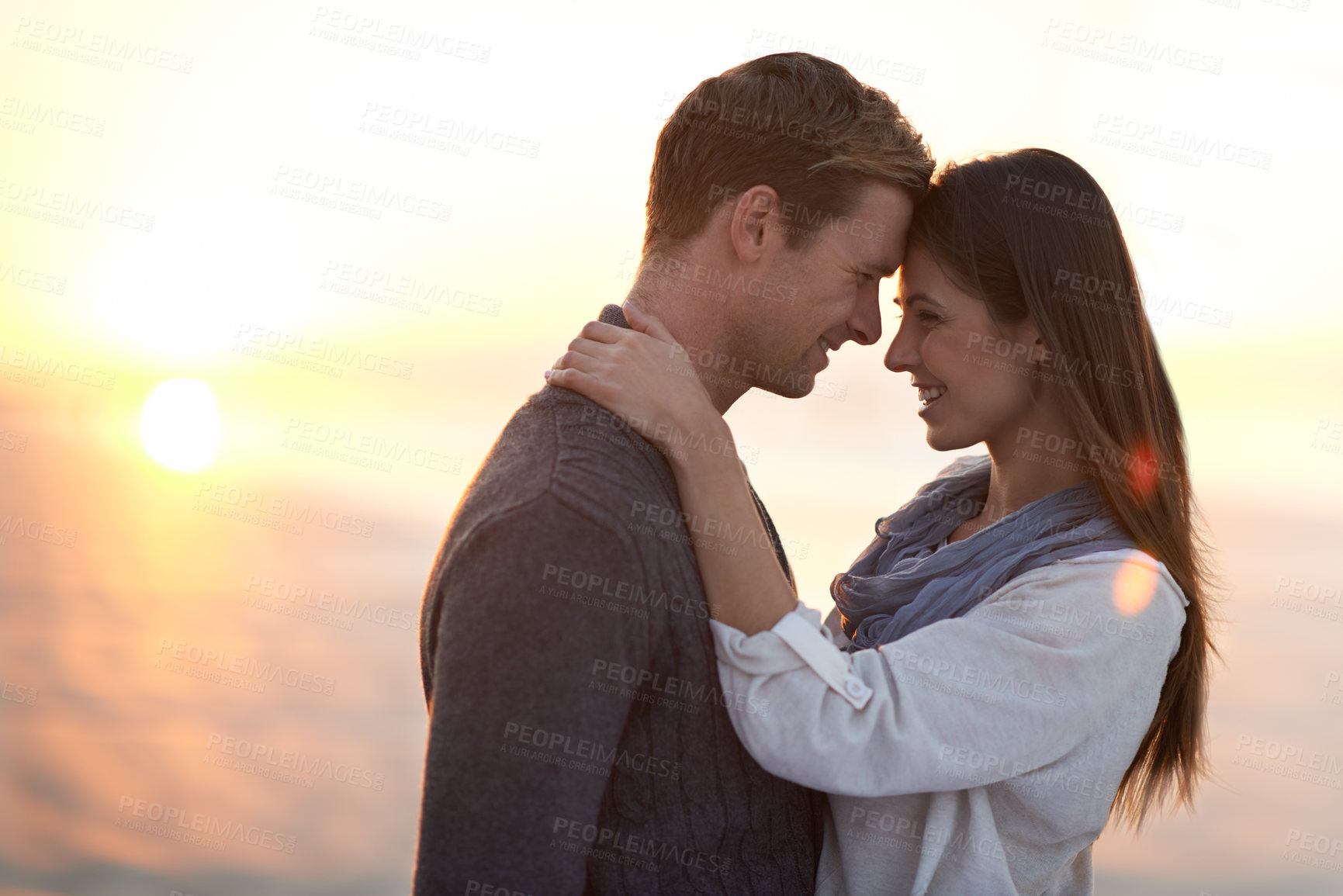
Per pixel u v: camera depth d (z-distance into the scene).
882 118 1.40
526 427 1.20
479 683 1.05
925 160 1.45
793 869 1.33
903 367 1.54
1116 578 1.31
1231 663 8.40
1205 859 4.85
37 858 4.66
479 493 1.15
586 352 1.25
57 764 5.92
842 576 1.69
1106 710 1.27
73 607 10.19
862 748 1.20
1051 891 1.47
